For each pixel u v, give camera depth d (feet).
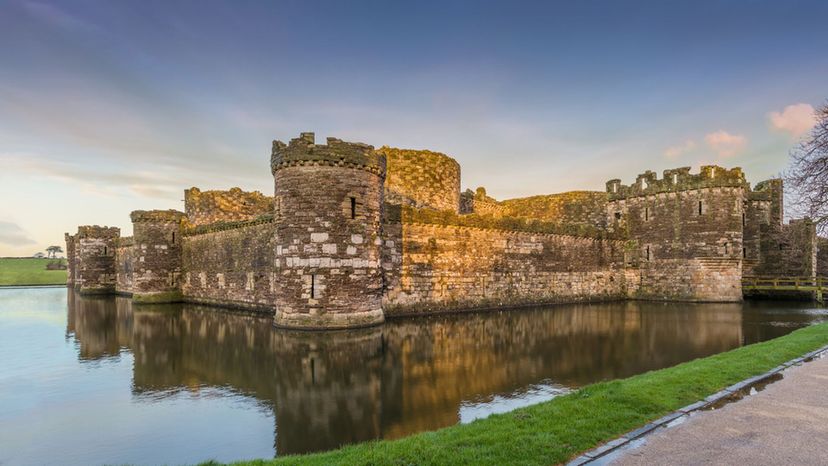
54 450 30.25
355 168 74.23
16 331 78.59
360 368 49.93
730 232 117.70
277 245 75.20
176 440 31.55
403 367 50.21
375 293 76.79
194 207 138.31
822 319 86.22
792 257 130.31
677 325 79.77
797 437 25.29
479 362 52.37
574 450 23.68
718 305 111.86
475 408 36.52
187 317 94.07
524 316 92.27
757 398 32.07
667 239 125.59
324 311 71.46
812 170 70.08
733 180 117.08
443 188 120.78
